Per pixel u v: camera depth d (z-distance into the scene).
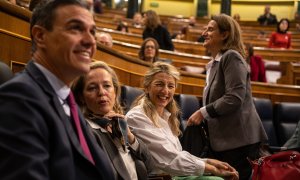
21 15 1.32
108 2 9.84
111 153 1.03
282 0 9.86
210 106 1.41
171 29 6.74
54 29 0.70
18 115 0.59
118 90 1.17
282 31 5.04
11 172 0.55
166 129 1.38
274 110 2.70
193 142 1.47
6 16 1.26
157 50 2.86
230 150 1.42
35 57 0.73
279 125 2.62
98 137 1.00
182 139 1.49
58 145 0.63
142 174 1.13
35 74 0.68
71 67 0.71
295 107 2.64
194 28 6.21
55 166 0.62
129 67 2.26
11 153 0.56
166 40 3.64
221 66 1.47
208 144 1.47
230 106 1.38
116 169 1.01
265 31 7.01
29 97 0.62
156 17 3.60
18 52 1.33
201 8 10.15
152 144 1.29
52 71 0.72
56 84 0.71
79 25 0.71
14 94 0.61
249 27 7.63
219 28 1.51
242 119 1.43
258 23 8.20
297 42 5.60
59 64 0.71
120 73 2.17
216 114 1.40
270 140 2.55
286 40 5.00
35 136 0.59
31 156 0.57
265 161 1.41
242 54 1.50
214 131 1.45
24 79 0.65
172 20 7.16
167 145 1.30
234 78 1.40
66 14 0.70
